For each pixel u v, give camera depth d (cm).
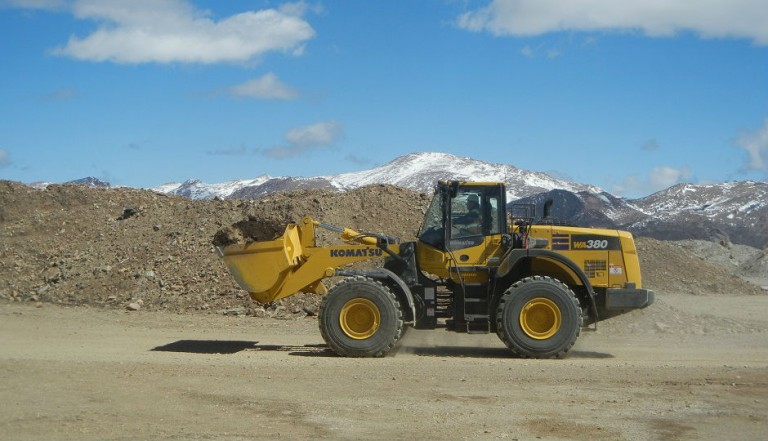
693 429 815
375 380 1045
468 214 1312
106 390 962
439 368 1139
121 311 1905
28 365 1120
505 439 777
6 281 2156
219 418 845
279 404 908
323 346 1405
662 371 1120
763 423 838
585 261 1293
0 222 2472
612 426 825
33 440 758
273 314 1838
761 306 2323
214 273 2022
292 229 1338
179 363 1169
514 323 1243
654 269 2792
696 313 1905
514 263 1269
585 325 1305
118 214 2495
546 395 962
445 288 1334
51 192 2606
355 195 2405
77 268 2164
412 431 803
